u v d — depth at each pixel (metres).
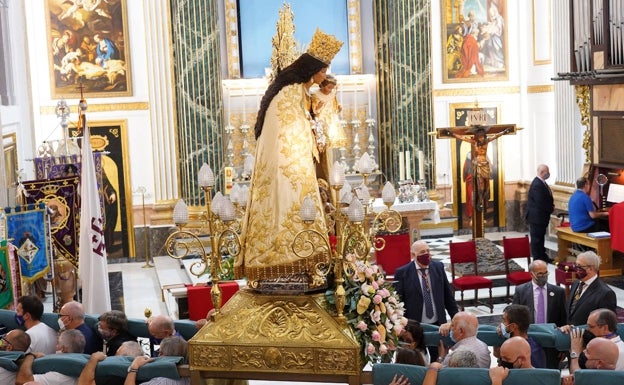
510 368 6.25
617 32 15.00
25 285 12.21
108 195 18.38
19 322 8.63
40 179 12.75
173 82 18.36
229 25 19.11
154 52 18.27
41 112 18.19
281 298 6.17
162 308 14.32
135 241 18.45
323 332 5.96
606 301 9.23
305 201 5.80
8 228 11.17
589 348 6.25
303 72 6.21
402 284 10.08
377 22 19.30
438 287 10.06
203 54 18.22
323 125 6.48
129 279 16.75
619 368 6.89
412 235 17.23
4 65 14.67
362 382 5.99
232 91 19.11
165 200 18.45
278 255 6.04
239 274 6.32
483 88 19.91
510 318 7.28
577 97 16.45
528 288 9.91
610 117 15.57
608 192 15.83
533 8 19.50
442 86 19.80
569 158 18.17
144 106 18.39
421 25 18.92
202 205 18.34
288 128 6.14
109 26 18.25
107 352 7.86
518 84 19.98
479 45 19.83
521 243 13.71
